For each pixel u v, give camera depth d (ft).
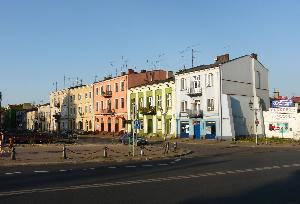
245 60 180.65
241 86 176.96
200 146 135.23
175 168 63.52
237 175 52.29
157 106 202.49
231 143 147.54
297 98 231.71
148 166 68.44
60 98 323.16
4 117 408.67
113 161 81.61
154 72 232.12
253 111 179.73
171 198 35.09
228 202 33.19
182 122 186.19
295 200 34.06
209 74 173.37
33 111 386.93
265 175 52.08
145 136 203.62
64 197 35.73
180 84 188.65
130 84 227.61
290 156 85.61
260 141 152.35
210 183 44.75
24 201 33.68
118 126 235.40
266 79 190.39
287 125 167.63
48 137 148.66
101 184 44.42
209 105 172.45
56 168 65.98
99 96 259.19
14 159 78.38
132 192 38.55
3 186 43.09
